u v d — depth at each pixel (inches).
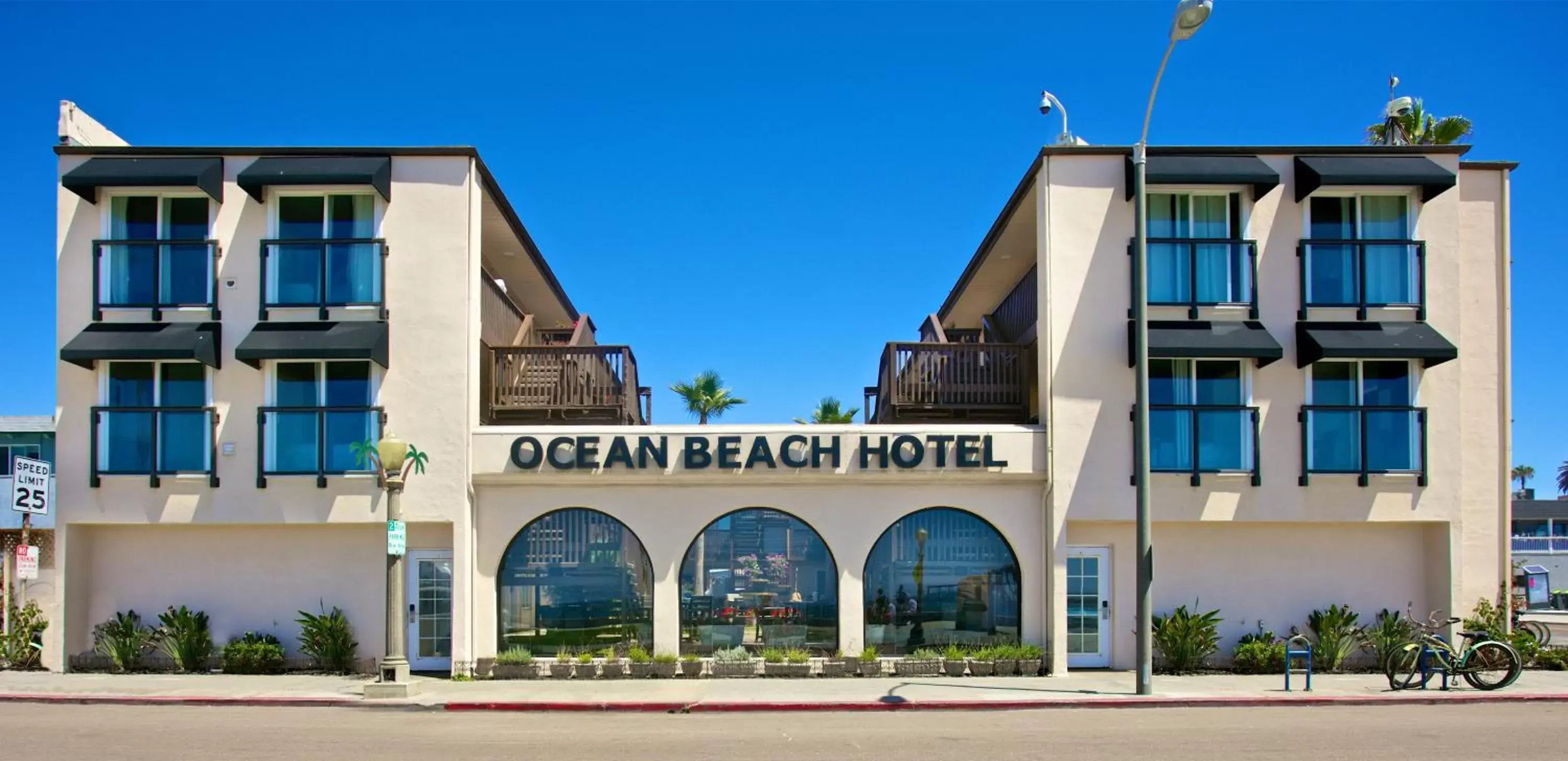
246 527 708.0
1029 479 700.7
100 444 684.1
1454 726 505.4
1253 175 682.2
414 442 685.9
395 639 612.1
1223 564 717.3
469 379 690.8
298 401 690.2
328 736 484.1
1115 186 702.5
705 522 702.5
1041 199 707.4
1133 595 712.4
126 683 648.4
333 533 710.5
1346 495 692.7
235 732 495.5
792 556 705.0
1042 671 685.9
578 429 697.6
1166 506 688.4
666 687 642.8
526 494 701.3
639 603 698.8
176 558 708.7
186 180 671.8
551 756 433.7
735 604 701.3
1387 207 705.0
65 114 697.0
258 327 682.8
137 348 667.4
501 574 698.8
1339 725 508.1
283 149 692.1
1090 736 480.1
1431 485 694.5
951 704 576.4
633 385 821.9
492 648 690.8
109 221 692.1
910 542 706.2
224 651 688.4
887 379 764.0
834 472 697.0
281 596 706.8
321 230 697.0
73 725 513.0
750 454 696.4
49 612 724.0
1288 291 698.8
